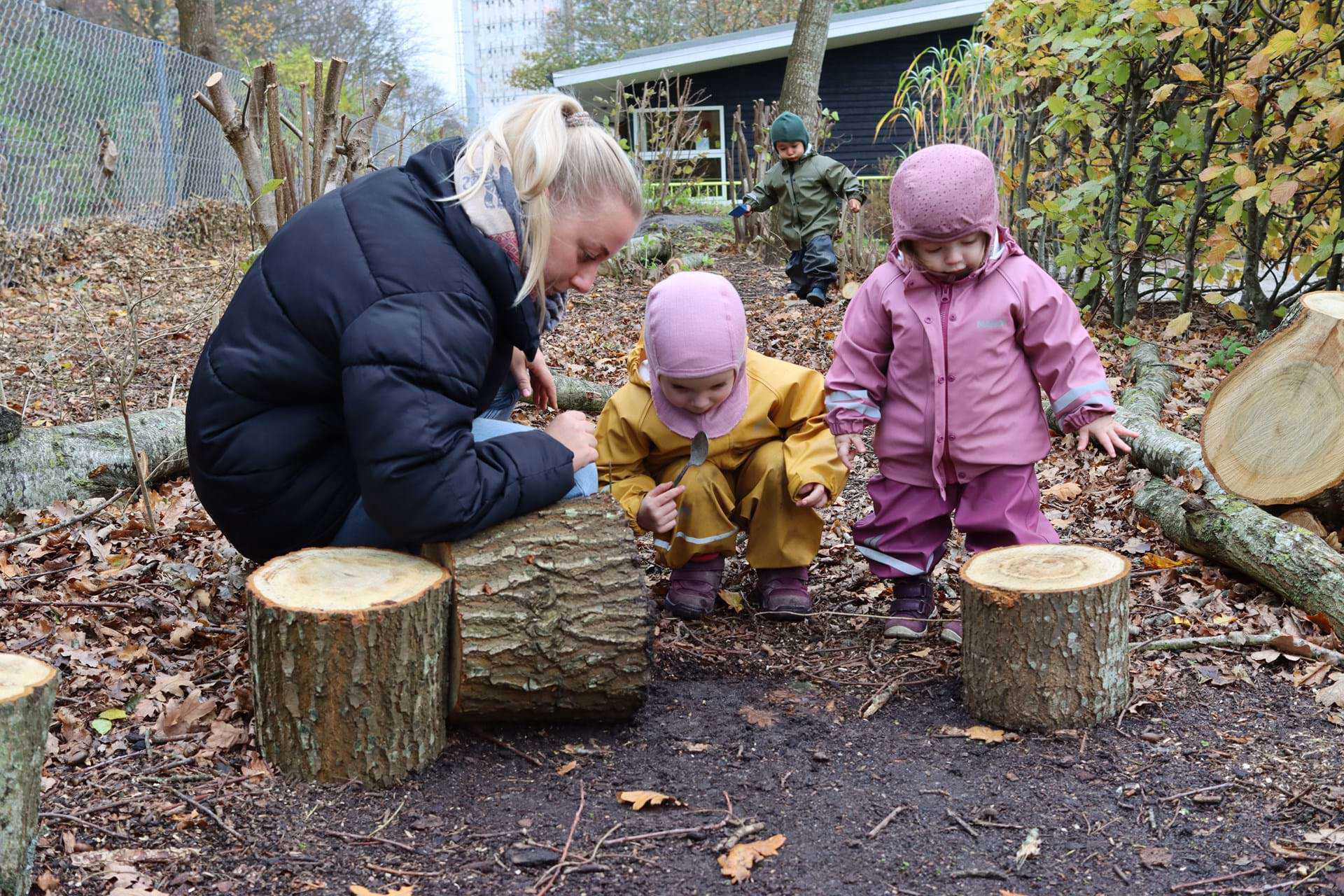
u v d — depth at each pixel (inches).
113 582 134.6
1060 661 101.2
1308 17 192.9
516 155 95.0
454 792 92.8
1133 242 257.3
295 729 91.5
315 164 232.4
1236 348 237.8
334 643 88.7
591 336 279.9
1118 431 117.2
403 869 81.7
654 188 512.1
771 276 370.6
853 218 365.7
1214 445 144.4
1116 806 90.3
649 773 97.0
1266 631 122.3
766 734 104.7
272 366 95.6
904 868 82.2
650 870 82.0
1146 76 245.8
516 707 100.3
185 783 92.3
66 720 100.7
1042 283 121.2
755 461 129.6
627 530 100.7
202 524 157.5
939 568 151.3
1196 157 258.7
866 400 127.0
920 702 111.9
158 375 235.8
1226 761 96.4
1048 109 264.5
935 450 123.3
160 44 501.4
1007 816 89.1
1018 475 122.8
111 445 172.6
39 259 360.5
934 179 115.7
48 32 426.9
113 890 77.2
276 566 96.5
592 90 848.9
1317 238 239.8
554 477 99.3
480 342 94.2
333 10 1414.9
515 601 96.6
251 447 98.5
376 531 105.5
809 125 470.3
